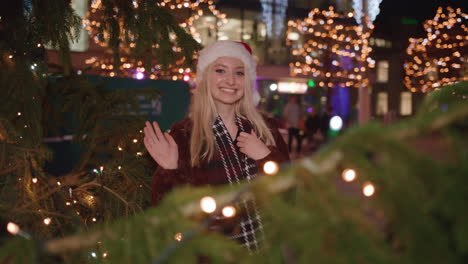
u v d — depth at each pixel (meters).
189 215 0.49
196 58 2.59
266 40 18.59
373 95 20.20
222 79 1.93
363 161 0.41
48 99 2.55
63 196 1.99
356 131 0.44
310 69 18.11
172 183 1.81
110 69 5.16
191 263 0.44
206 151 1.82
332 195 0.41
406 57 19.17
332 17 17.91
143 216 0.50
